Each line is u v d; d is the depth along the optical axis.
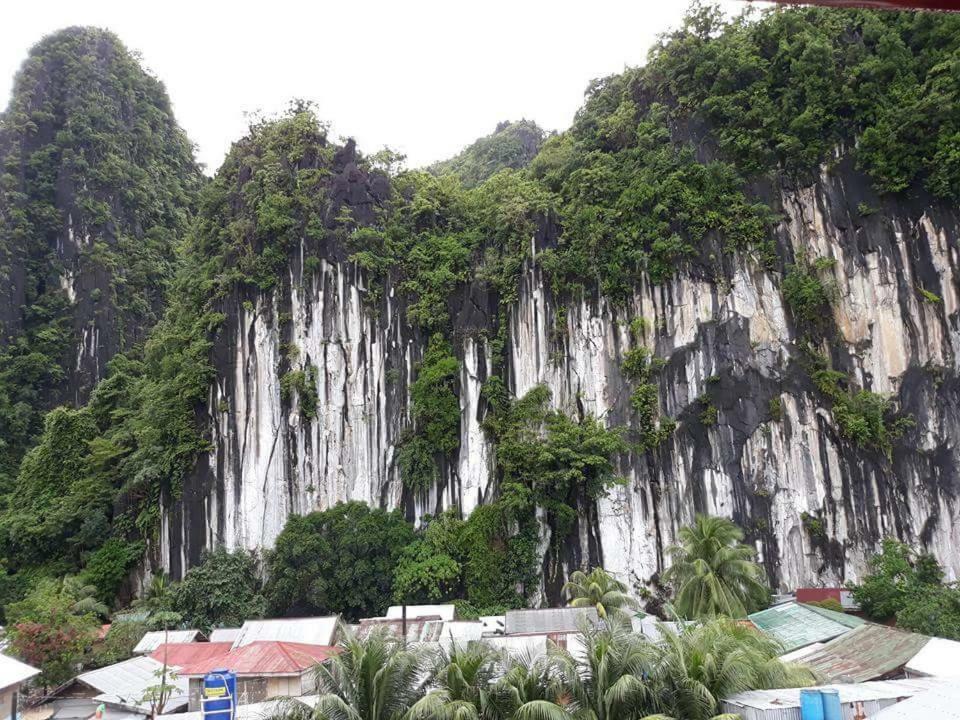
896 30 47.72
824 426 44.34
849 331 45.72
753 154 48.25
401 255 52.88
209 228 54.56
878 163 46.31
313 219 51.38
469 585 43.69
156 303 75.81
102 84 80.50
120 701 26.20
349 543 44.97
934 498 42.84
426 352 50.88
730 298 46.12
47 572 47.66
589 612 32.44
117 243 74.56
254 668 25.12
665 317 46.84
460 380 49.56
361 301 51.41
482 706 17.81
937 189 45.31
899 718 14.02
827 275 46.09
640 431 45.56
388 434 49.59
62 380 68.19
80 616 35.06
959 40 45.72
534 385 48.19
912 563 40.66
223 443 48.38
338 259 51.53
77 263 72.19
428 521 47.25
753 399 44.78
